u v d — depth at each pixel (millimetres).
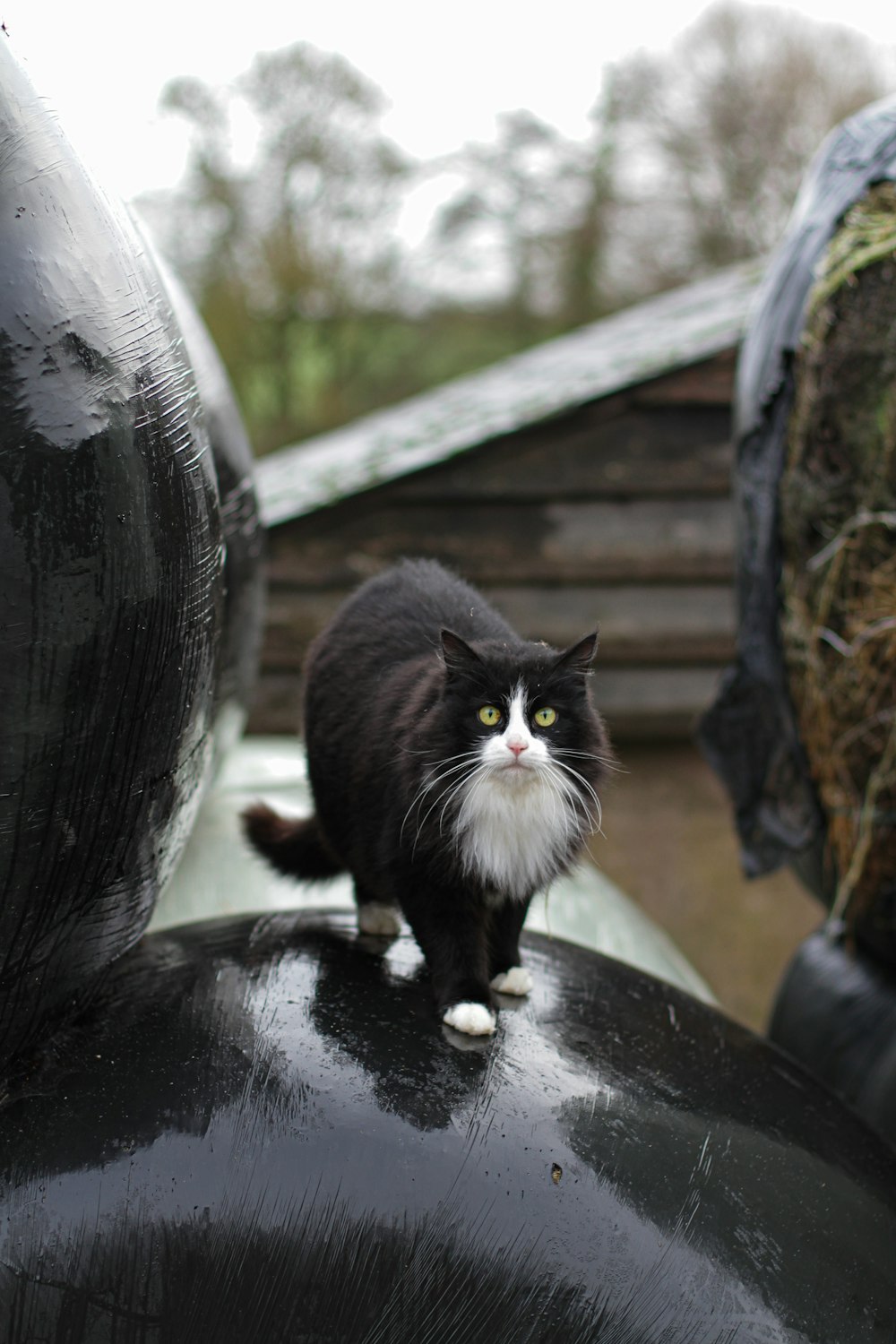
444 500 5863
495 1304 1511
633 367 5863
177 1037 1734
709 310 7297
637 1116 1728
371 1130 1588
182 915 2885
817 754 2947
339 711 2135
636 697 6293
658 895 6387
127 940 1812
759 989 6246
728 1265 1576
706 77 14328
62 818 1507
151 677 1557
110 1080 1653
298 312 14953
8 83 1482
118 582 1472
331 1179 1542
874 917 2988
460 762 1894
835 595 2797
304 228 14828
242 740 4500
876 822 2822
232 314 14633
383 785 1959
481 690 1940
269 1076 1654
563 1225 1545
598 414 5844
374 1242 1515
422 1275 1512
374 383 16234
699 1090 1860
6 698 1410
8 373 1378
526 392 6434
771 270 3170
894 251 2648
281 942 2084
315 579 5809
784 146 13938
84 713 1478
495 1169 1572
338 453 6984
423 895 1914
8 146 1444
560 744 1998
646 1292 1528
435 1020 1831
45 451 1392
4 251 1403
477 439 5707
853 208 2854
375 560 5844
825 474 2807
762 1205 1676
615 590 6125
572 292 15805
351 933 2168
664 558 6102
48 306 1418
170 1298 1491
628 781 6547
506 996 1966
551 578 6020
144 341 1565
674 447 5984
